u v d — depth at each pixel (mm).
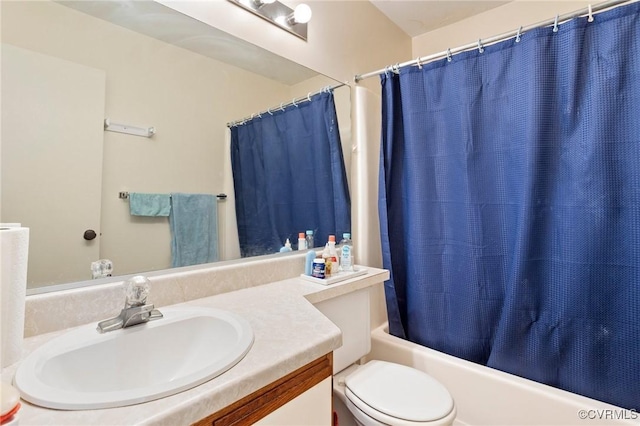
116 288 913
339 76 1746
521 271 1399
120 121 981
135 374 775
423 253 1674
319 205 1626
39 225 828
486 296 1530
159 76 1069
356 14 1878
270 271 1305
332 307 1267
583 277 1284
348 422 1430
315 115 1608
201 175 1185
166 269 1074
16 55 800
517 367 1423
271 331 816
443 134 1624
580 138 1283
